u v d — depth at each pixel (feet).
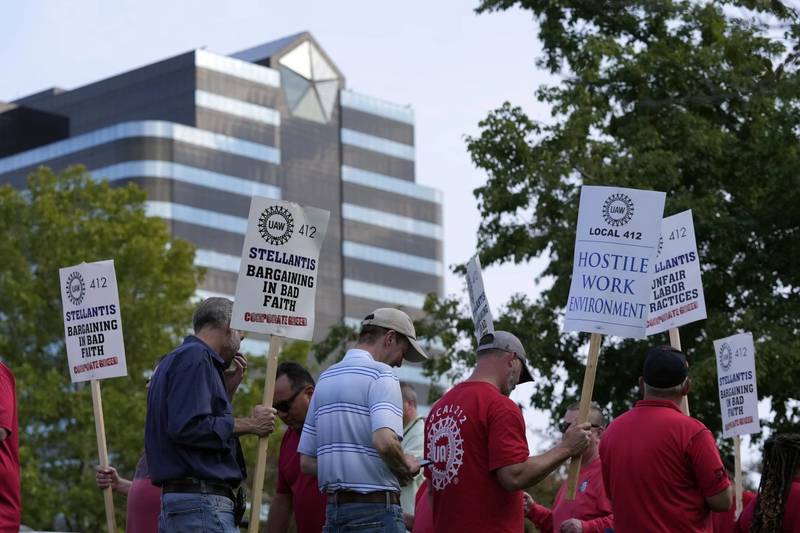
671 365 26.25
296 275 27.14
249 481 128.98
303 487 30.01
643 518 25.75
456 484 24.85
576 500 30.96
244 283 26.61
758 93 72.43
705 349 74.49
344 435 25.23
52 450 124.26
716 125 81.97
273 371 26.48
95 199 137.69
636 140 78.33
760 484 27.53
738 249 77.61
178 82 414.21
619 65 81.00
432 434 25.55
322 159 442.09
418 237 468.34
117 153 393.29
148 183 390.83
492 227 81.71
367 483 25.13
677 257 34.04
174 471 24.21
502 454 24.35
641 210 26.63
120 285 128.98
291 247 27.12
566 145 78.18
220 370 25.18
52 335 130.31
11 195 133.59
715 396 72.95
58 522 122.21
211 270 397.39
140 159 391.45
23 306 128.26
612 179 77.05
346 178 448.24
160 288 131.23
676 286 34.04
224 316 25.59
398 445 24.50
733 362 38.81
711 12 78.89
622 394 80.59
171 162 395.14
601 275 26.63
